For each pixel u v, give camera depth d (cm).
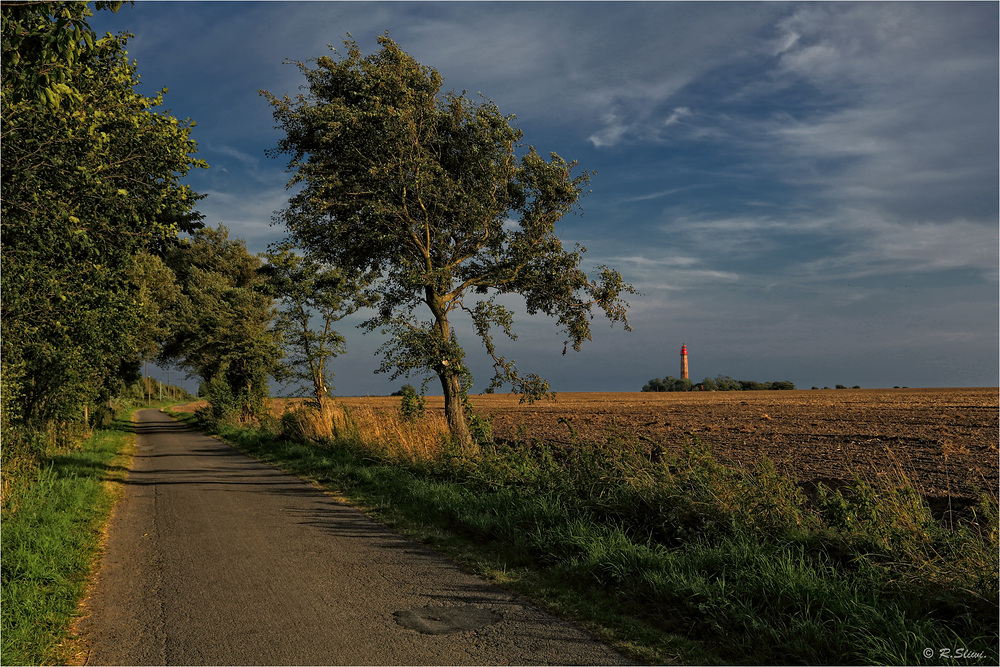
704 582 533
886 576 510
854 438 2086
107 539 840
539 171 1472
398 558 715
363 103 1351
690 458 838
